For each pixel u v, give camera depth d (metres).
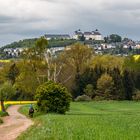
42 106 71.19
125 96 150.38
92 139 25.62
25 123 52.03
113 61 165.00
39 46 130.25
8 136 34.53
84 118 53.25
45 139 27.05
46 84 72.25
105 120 48.91
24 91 139.00
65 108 71.88
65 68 151.62
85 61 155.88
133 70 159.38
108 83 148.38
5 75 161.25
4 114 73.69
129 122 45.38
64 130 32.09
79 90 152.38
